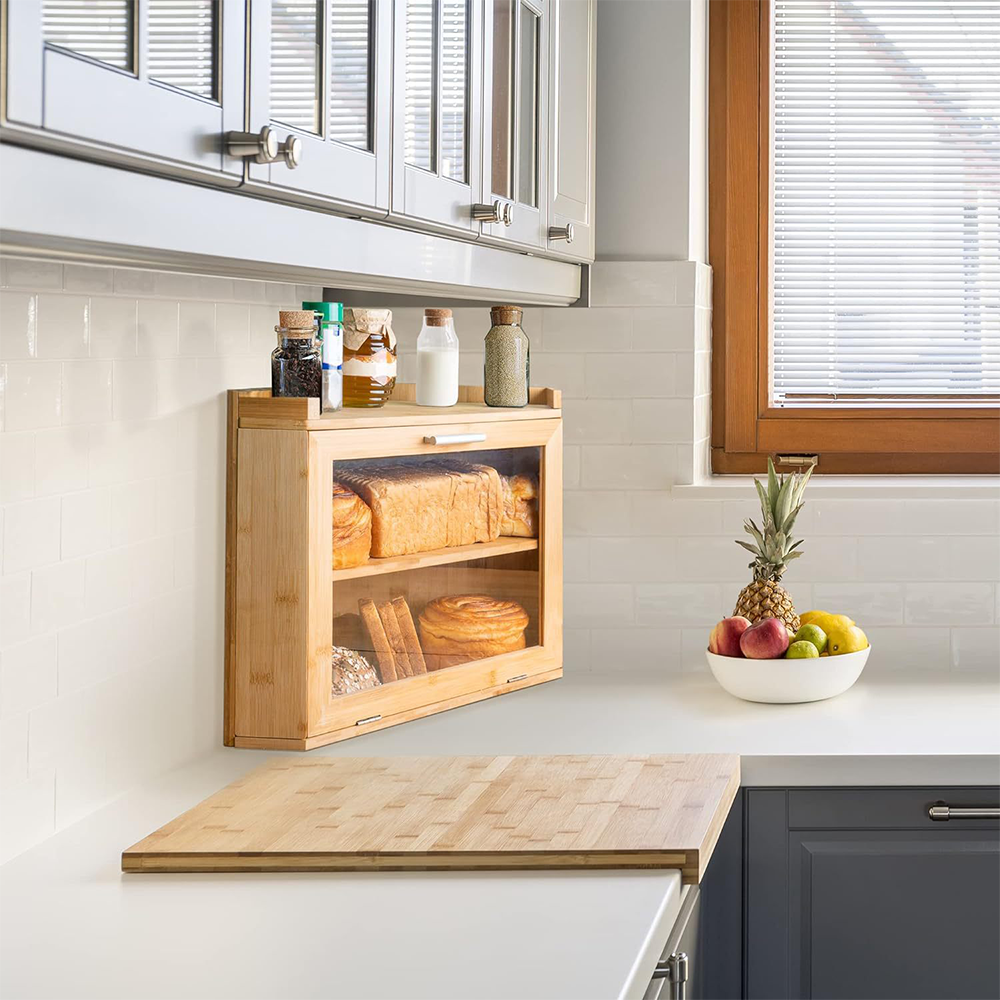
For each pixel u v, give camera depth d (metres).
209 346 1.73
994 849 1.84
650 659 2.43
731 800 1.55
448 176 1.59
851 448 2.61
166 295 1.61
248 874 1.28
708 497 2.39
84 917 1.17
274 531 1.73
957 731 1.92
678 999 1.40
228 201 1.06
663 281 2.39
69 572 1.42
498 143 1.80
